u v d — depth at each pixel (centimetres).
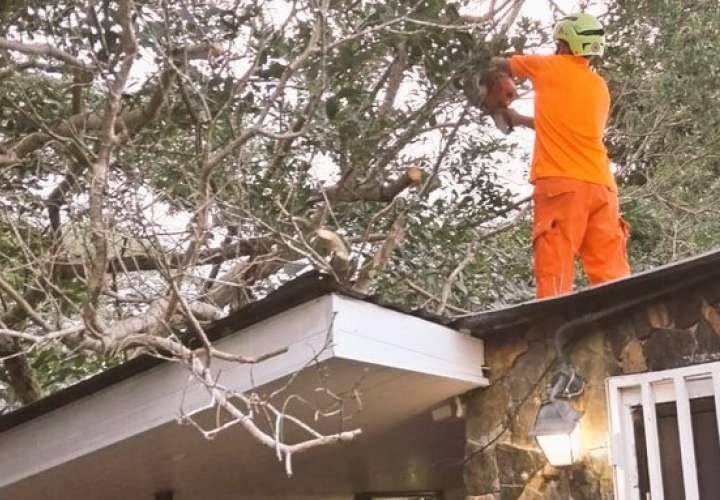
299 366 722
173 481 1164
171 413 811
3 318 940
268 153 1071
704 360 738
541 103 962
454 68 1023
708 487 724
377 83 1237
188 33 888
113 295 763
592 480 780
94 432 877
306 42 958
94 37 934
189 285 1012
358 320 727
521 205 1460
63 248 922
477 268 1377
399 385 814
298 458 1147
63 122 844
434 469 1279
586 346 808
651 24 1547
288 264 875
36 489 1016
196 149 916
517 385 841
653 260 1600
